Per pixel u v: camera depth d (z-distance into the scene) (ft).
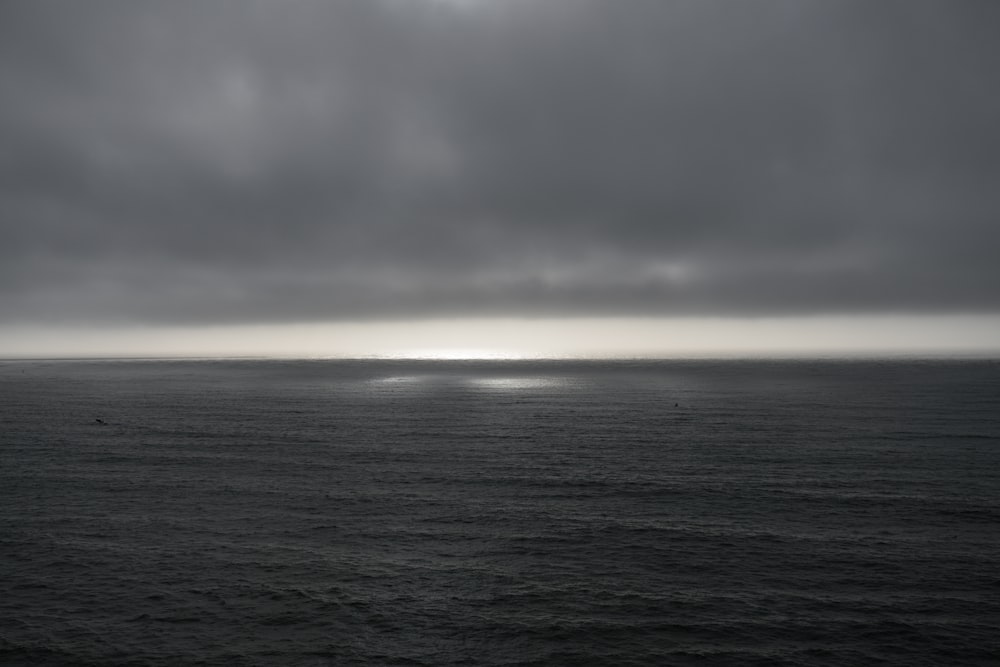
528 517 141.08
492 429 300.61
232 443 256.52
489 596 98.17
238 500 157.17
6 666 78.59
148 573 107.76
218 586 102.22
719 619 89.81
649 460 212.23
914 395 511.40
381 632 86.94
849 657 79.56
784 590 99.45
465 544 122.83
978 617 89.66
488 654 81.15
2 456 224.94
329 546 121.60
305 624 89.35
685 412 380.99
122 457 222.28
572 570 108.78
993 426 298.56
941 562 111.14
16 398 518.37
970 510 144.46
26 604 95.71
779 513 143.23
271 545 122.42
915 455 218.18
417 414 378.12
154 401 483.92
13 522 138.10
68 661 79.77
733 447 239.30
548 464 205.46
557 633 86.22
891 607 93.09
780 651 81.05
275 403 464.65
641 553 116.98
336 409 413.59
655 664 78.43
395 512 145.59
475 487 171.12
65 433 289.74
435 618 90.89
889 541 122.83
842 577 104.53
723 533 128.57
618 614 91.50
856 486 169.68
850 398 484.33
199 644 83.87
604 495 161.27
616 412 384.27
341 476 186.29
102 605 95.35
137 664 79.10
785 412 375.86
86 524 136.56
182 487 171.83
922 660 78.74
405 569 109.50
